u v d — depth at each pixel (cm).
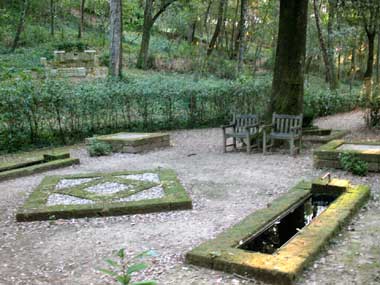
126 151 972
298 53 970
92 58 2155
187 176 716
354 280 315
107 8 3203
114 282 331
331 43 2219
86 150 1017
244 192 604
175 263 360
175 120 1360
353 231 420
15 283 337
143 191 586
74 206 516
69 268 364
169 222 480
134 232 450
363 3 1501
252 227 417
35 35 2634
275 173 718
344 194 520
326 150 725
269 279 315
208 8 2656
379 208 494
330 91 1809
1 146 999
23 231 468
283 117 935
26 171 756
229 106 1420
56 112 1097
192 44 2984
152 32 3341
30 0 2803
